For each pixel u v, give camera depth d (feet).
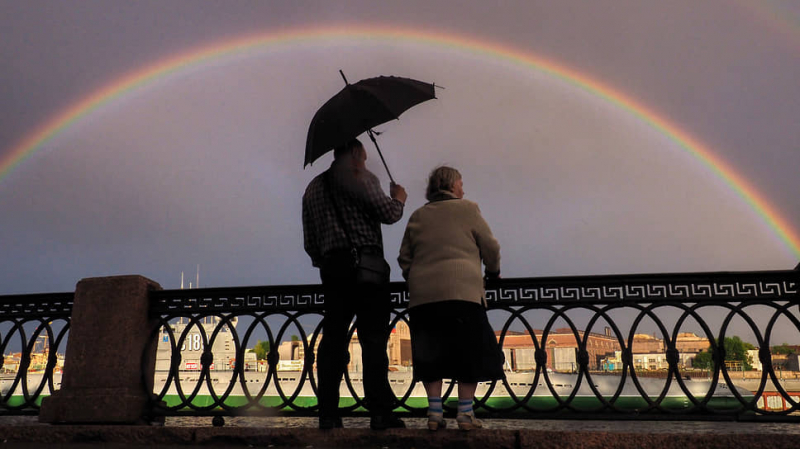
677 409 11.18
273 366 12.79
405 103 11.43
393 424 10.43
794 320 11.41
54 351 14.19
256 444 10.44
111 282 13.47
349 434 10.11
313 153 10.68
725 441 8.95
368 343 10.32
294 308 13.08
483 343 9.64
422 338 9.91
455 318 9.64
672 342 11.51
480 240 10.10
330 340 10.50
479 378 9.43
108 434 11.25
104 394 12.45
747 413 11.02
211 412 12.61
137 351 13.16
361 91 11.19
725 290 11.82
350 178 10.54
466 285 9.71
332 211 10.57
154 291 13.83
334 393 10.37
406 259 10.61
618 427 10.96
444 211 10.37
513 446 9.43
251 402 12.62
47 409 12.57
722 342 11.45
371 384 10.14
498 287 12.41
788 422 10.76
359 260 10.18
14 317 14.71
